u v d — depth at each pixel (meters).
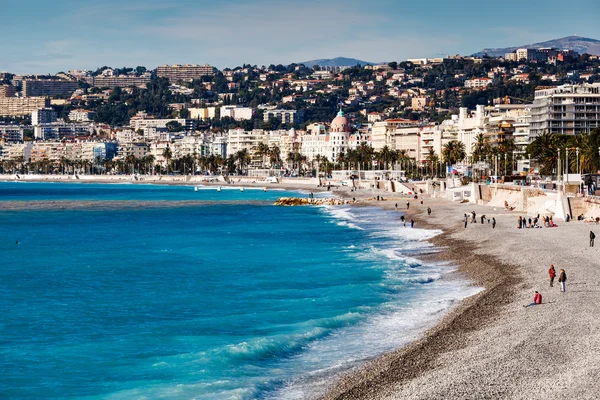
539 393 47.97
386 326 72.44
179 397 55.75
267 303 86.56
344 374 58.25
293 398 53.91
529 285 84.38
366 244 136.62
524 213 172.75
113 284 101.25
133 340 71.88
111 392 57.56
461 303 79.81
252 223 190.75
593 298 74.94
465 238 132.25
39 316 82.50
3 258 127.62
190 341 71.19
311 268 110.00
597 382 48.91
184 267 115.19
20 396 57.22
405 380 53.94
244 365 62.25
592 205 149.12
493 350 58.91
